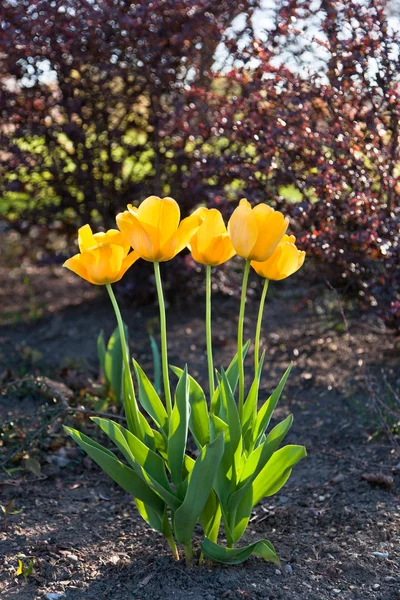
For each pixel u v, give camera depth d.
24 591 1.74
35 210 3.21
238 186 2.65
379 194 2.35
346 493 2.01
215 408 1.74
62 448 2.18
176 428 1.69
